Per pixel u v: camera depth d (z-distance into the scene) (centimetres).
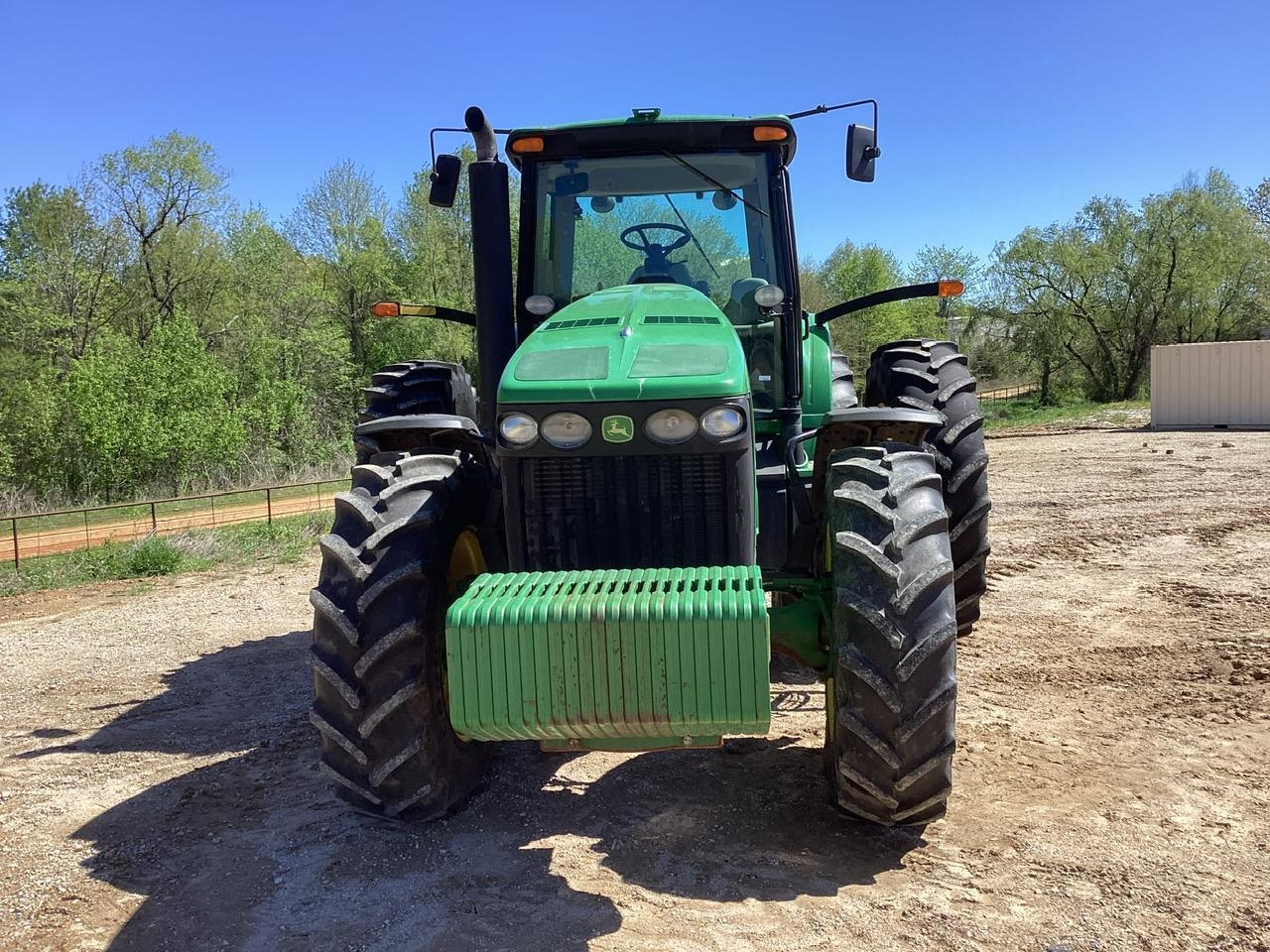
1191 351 2372
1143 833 331
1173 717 443
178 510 1903
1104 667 518
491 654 277
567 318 377
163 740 476
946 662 304
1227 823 337
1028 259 4650
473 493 372
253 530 1311
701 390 321
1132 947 265
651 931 280
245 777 418
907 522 308
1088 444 2003
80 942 288
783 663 562
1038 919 280
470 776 373
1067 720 444
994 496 1237
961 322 5434
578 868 321
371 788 332
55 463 2347
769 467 417
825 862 320
